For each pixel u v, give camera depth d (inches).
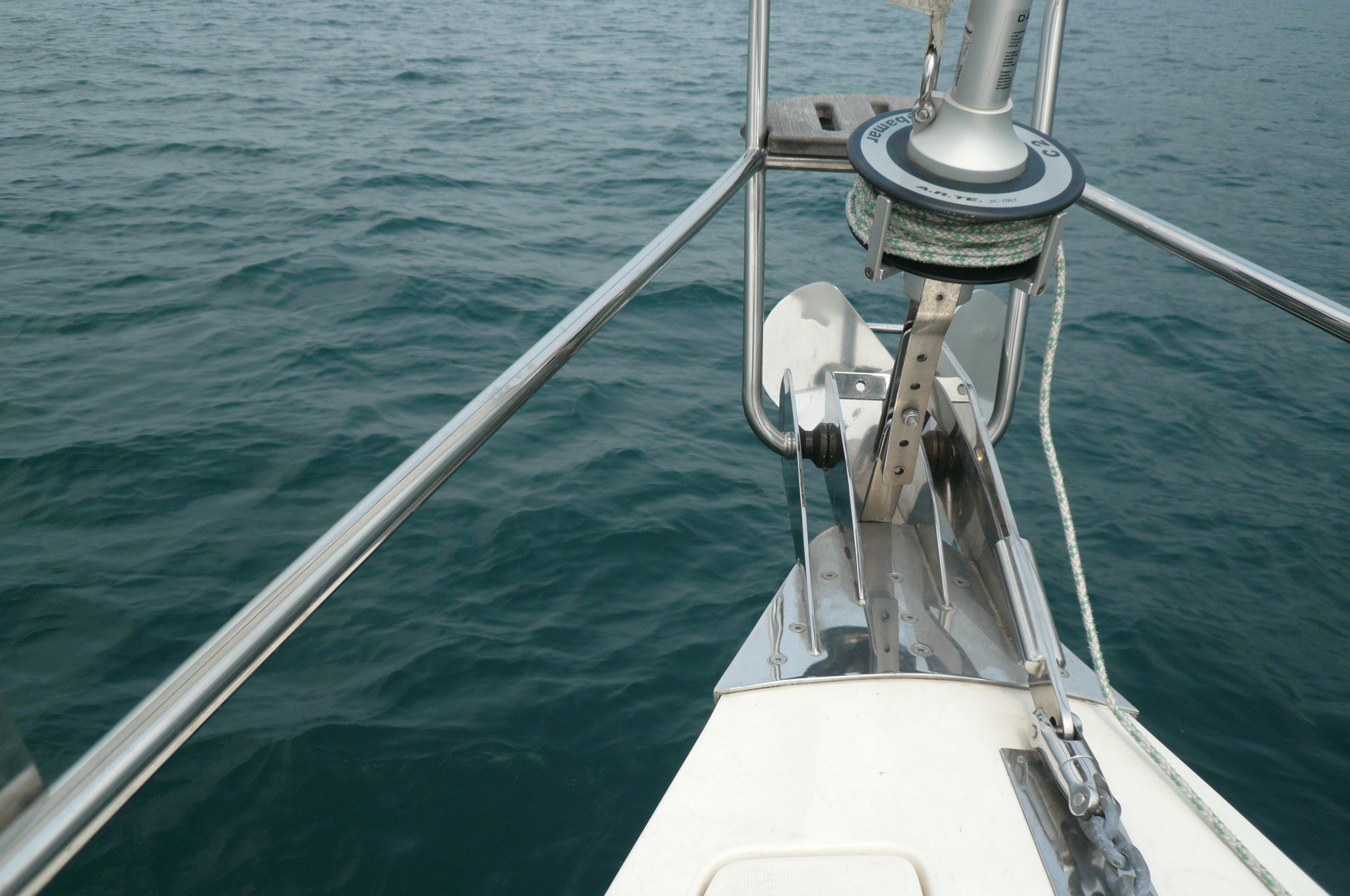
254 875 139.3
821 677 44.6
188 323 339.3
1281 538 233.0
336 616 194.2
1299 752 165.3
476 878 139.6
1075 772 37.7
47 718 169.5
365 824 148.0
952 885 35.3
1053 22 57.5
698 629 192.4
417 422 277.1
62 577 206.1
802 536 51.6
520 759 160.6
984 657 45.6
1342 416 299.7
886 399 50.2
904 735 41.5
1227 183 595.8
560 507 231.9
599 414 280.2
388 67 854.5
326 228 442.3
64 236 422.0
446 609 197.3
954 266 39.0
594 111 714.8
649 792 154.2
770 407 165.9
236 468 250.2
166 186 499.5
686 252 413.7
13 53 834.8
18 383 291.7
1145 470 262.8
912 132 40.0
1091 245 454.0
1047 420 47.2
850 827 37.4
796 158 64.8
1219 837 37.9
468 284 382.0
